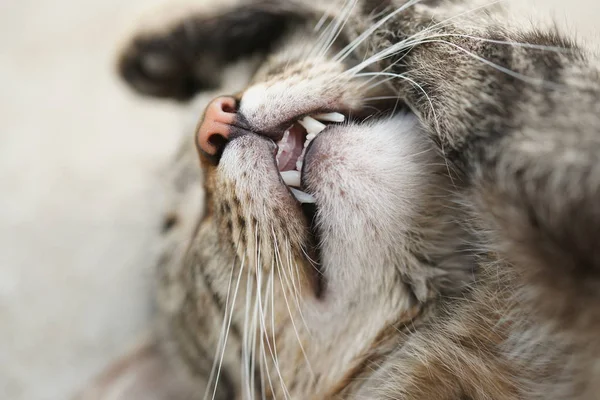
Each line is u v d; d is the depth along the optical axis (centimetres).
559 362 21
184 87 32
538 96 20
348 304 24
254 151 23
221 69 30
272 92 24
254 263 24
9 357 34
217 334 28
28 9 45
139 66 31
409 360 24
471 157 21
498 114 21
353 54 25
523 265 20
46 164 39
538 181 19
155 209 33
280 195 23
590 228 19
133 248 36
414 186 23
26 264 36
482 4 24
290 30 28
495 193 20
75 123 40
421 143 23
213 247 26
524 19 23
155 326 33
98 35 44
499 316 22
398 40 23
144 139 39
